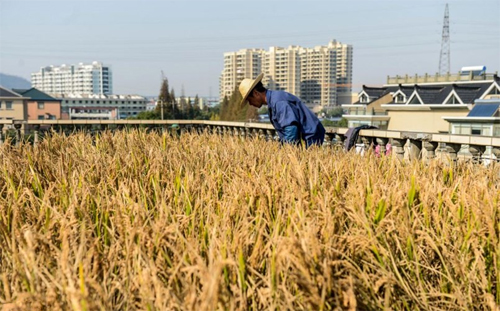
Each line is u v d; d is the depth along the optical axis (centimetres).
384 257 212
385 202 242
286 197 254
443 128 4781
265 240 216
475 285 214
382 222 225
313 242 180
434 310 209
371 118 5322
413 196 266
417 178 295
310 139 569
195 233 231
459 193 276
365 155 428
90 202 274
